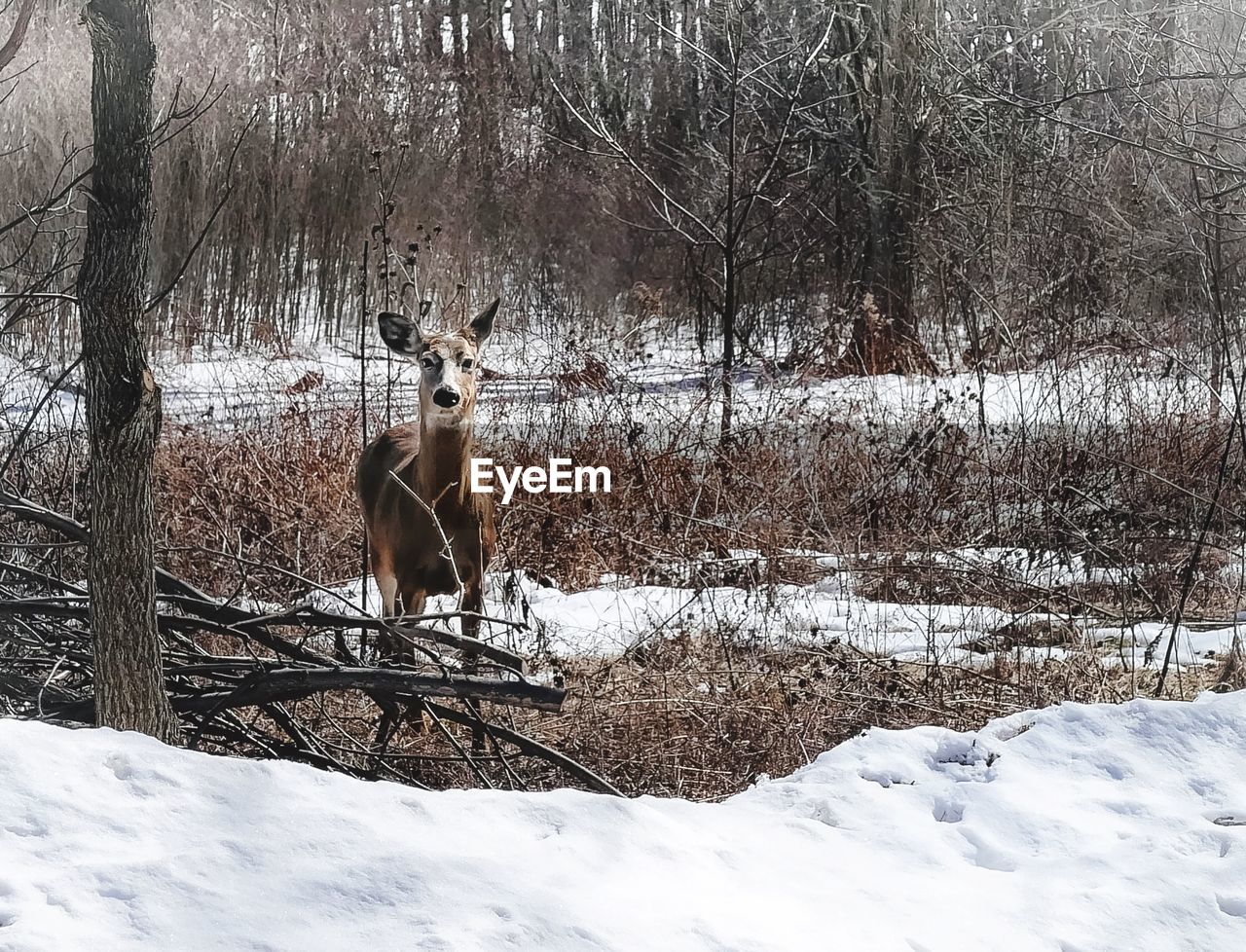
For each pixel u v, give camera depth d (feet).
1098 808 15.03
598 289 80.84
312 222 76.69
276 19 83.35
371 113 82.69
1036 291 58.49
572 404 39.22
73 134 60.54
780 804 15.07
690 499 33.96
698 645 25.54
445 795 13.42
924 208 67.41
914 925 12.10
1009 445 37.24
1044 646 26.40
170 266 70.44
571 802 13.57
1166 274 53.36
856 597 30.27
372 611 27.89
